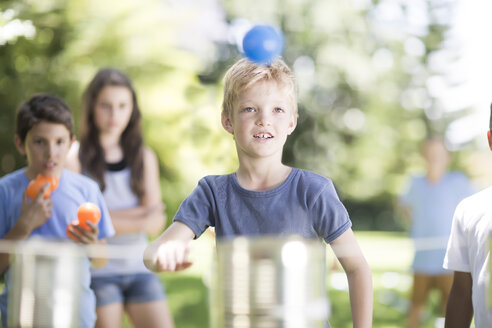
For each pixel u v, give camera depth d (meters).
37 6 9.91
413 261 7.51
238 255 1.70
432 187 7.62
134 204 4.89
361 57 28.97
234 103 3.13
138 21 11.42
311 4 27.86
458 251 3.28
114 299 4.41
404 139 32.81
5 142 10.23
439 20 34.34
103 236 4.12
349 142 31.20
